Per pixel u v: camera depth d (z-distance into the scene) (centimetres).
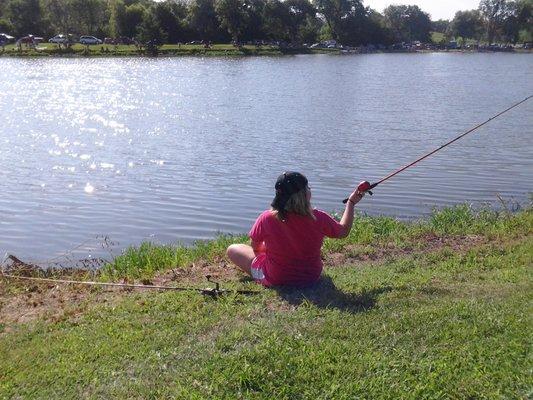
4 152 2391
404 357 513
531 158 2128
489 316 575
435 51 14688
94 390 497
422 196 1642
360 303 632
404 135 2725
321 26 14525
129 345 566
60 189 1806
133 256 1027
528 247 866
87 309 681
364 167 2052
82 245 1312
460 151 2283
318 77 6512
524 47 15238
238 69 7662
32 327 645
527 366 486
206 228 1424
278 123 3169
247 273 747
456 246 937
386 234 1070
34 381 521
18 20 11606
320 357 514
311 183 1841
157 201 1656
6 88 5000
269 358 512
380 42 14450
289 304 635
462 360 501
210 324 593
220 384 487
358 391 472
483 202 1548
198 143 2581
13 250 1280
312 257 682
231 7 11769
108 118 3372
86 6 11900
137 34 11519
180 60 9575
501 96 4459
